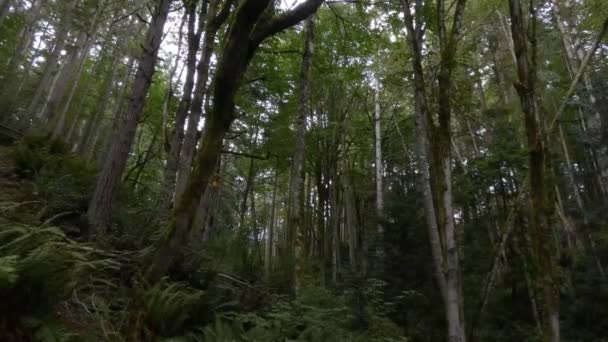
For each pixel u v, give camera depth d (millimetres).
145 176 20750
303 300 7070
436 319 9781
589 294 10883
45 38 25484
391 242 13273
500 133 12523
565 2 12430
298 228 9336
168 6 9141
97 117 22062
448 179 4020
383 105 20609
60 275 3377
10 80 20656
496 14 14117
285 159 19953
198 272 6875
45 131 15586
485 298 5141
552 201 3670
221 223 24047
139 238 6844
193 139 9922
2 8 16906
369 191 21766
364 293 8445
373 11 11484
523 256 9867
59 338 2990
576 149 17266
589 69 12898
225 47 5086
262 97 15922
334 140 20359
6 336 2811
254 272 9266
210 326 5215
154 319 4660
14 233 3852
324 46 15227
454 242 3834
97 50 27375
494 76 17906
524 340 9359
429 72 10141
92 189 8656
